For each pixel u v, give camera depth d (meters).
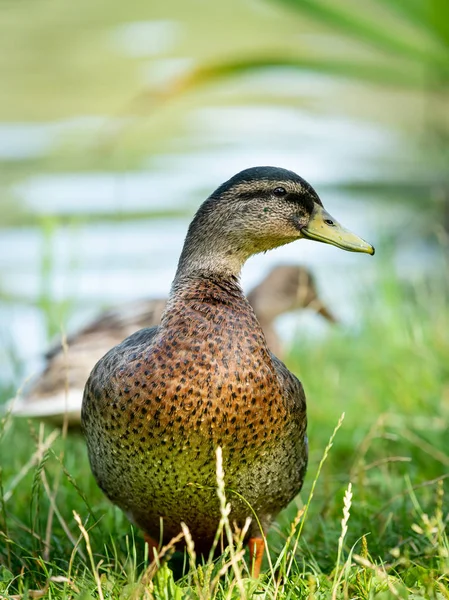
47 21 32.44
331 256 16.83
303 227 7.51
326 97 25.89
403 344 12.02
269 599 6.25
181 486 6.69
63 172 20.61
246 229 7.32
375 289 14.26
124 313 10.78
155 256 16.22
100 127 23.22
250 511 7.00
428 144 21.73
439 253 16.12
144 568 6.62
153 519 7.03
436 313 13.29
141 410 6.52
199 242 7.25
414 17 12.79
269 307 12.96
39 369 10.66
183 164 20.88
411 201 18.39
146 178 20.00
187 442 6.52
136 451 6.62
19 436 10.11
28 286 15.10
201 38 29.66
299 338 13.29
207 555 7.43
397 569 7.09
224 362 6.55
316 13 13.00
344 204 18.52
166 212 18.17
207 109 25.27
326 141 22.52
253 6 32.56
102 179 20.11
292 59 13.44
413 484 8.75
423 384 11.09
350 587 6.36
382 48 13.12
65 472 7.35
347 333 13.24
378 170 20.55
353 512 8.05
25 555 7.25
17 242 16.80
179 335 6.61
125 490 6.92
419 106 24.88
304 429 7.14
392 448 9.78
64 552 7.41
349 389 11.40
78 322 13.69
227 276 7.18
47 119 23.98
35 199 18.91
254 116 24.44
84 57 28.52
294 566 7.11
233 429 6.55
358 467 8.49
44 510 8.18
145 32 30.81
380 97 25.27
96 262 15.89
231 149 21.95
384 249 14.73
